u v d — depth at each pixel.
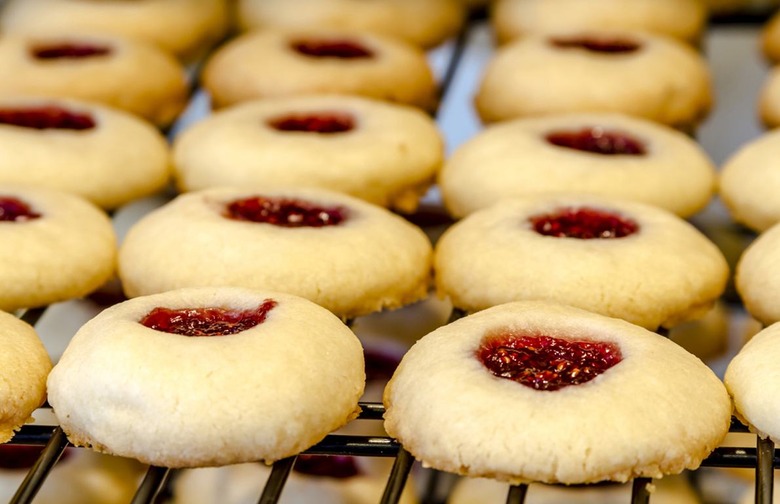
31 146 0.31
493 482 0.28
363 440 0.24
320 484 0.27
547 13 0.39
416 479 0.28
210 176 0.31
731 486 0.28
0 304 0.27
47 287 0.27
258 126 0.32
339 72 0.35
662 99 0.35
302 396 0.23
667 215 0.29
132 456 0.23
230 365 0.23
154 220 0.29
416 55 0.37
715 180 0.32
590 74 0.35
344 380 0.24
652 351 0.24
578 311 0.25
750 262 0.28
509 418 0.23
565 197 0.29
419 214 0.34
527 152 0.31
